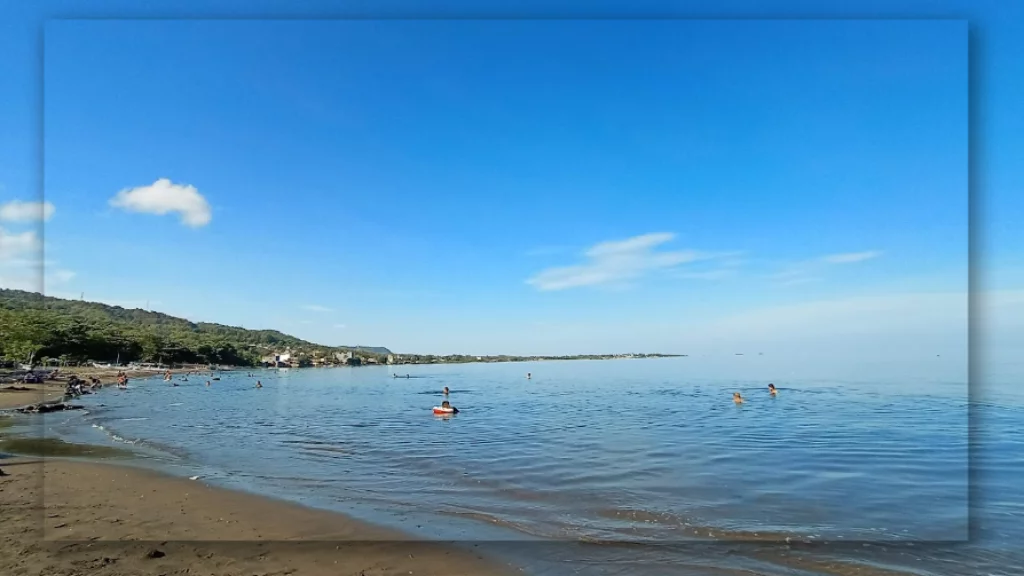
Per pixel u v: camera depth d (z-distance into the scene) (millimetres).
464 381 83312
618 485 13047
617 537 9289
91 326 102625
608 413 31578
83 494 11961
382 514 10688
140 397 47938
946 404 28500
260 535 9297
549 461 16359
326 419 31016
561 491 12531
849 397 35219
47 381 56500
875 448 17406
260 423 28703
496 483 13430
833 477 13578
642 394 46531
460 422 28828
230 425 27672
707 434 21672
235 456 17859
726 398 39656
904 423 22844
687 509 10969
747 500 11586
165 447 19891
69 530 9352
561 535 9430
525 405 38875
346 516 10508
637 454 17312
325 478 14180
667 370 99938
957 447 17375
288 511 10852
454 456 17562
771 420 25734
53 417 30203
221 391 59781
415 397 50250
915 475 13664
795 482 13117
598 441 20422
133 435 23281
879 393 36469
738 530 9656
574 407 36219
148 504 11219
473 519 10336
